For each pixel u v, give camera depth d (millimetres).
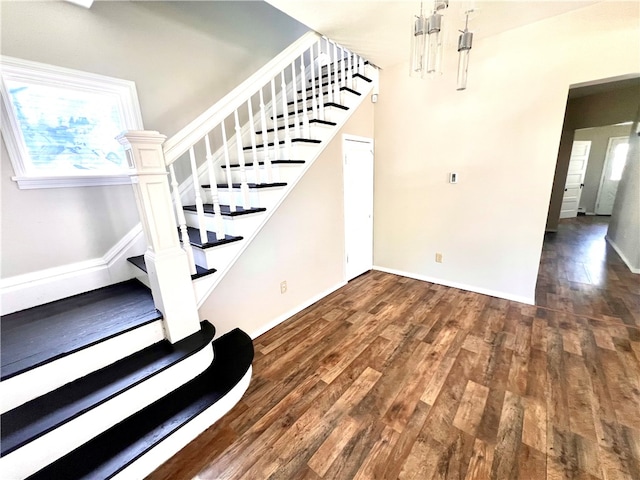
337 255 3168
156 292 1631
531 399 1600
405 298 2955
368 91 3182
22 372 1195
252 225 2168
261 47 2973
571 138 5344
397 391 1701
